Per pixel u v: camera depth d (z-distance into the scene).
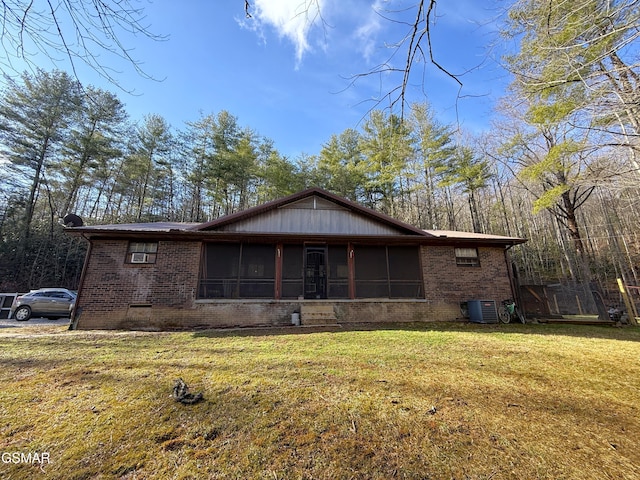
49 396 3.26
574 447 2.30
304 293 10.80
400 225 10.73
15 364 4.54
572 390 3.51
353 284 10.20
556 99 4.23
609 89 3.30
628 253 21.72
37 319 11.66
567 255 21.97
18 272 19.12
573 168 8.27
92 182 23.28
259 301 9.37
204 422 2.68
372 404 3.07
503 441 2.37
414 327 8.55
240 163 23.34
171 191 28.14
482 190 26.64
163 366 4.43
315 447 2.29
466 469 2.01
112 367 4.37
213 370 4.23
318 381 3.77
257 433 2.49
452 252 10.69
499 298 10.30
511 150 14.85
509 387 3.60
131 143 24.38
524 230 26.38
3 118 18.47
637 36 2.54
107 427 2.57
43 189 21.69
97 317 8.52
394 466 2.05
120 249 9.15
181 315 8.90
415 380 3.82
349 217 11.09
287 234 9.70
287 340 6.54
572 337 7.05
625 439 2.42
